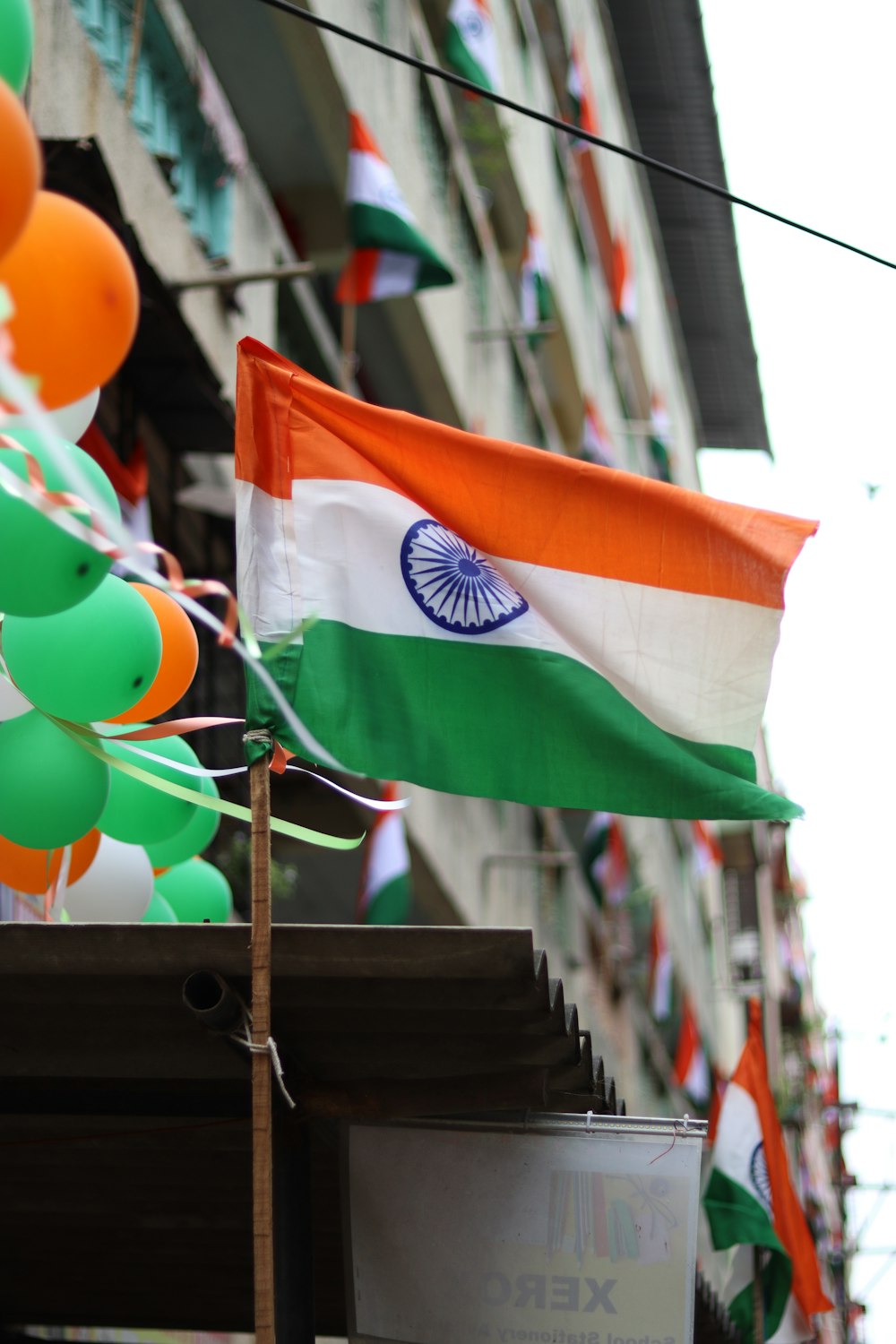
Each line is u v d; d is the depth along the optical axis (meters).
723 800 5.33
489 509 5.49
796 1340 9.92
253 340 5.43
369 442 5.47
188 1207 6.00
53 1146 5.50
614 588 5.50
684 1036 20.94
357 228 11.91
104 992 4.57
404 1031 4.76
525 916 19.11
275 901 14.56
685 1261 5.06
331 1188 5.98
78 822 5.04
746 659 5.51
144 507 8.18
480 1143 5.18
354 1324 5.12
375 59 15.01
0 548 4.08
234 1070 4.74
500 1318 5.07
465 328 18.17
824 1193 37.88
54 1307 7.23
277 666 5.17
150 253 10.25
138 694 4.77
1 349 3.23
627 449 32.53
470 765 5.25
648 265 36.19
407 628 5.34
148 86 10.72
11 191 3.05
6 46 4.04
